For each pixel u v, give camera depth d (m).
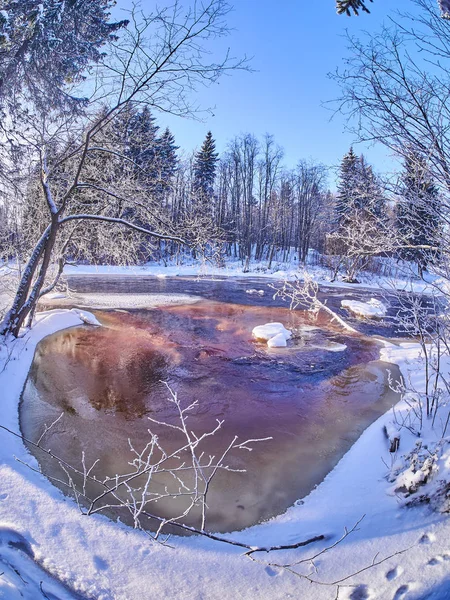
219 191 43.16
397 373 8.96
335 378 8.66
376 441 5.37
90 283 22.97
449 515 3.16
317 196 38.91
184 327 13.09
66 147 8.77
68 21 6.39
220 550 3.31
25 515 3.55
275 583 2.88
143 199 9.41
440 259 4.04
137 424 6.26
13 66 6.54
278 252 44.38
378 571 2.83
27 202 9.73
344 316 16.06
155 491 4.48
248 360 9.85
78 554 3.14
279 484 4.73
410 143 3.47
